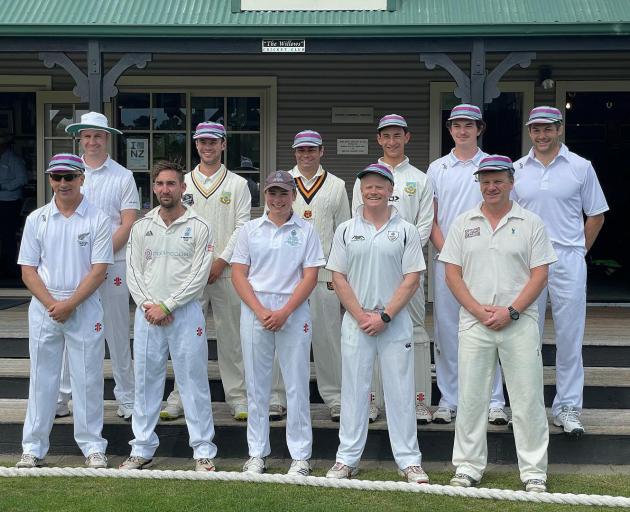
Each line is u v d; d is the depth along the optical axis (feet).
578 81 28.66
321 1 22.45
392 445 16.37
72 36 21.47
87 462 17.10
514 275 15.78
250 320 16.44
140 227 16.81
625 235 35.24
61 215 16.76
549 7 22.00
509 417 18.34
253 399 16.58
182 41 21.71
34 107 30.50
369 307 16.19
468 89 21.30
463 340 16.07
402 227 16.26
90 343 16.81
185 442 18.12
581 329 17.62
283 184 16.21
